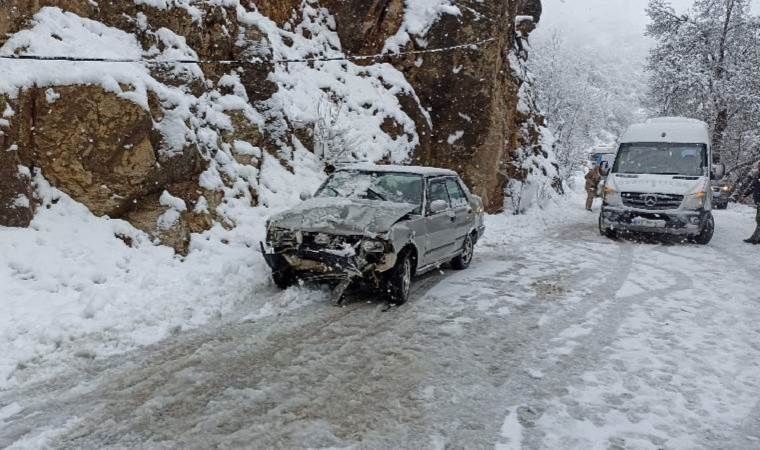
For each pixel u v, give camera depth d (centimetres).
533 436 369
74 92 684
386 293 661
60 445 337
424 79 1502
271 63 1084
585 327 613
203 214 803
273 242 660
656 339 580
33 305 545
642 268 984
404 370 470
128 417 373
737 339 589
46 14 720
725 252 1205
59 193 679
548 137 2386
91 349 478
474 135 1524
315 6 1448
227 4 1035
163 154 760
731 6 2989
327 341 530
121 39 823
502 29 1570
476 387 442
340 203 696
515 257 1065
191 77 884
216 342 516
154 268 685
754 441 374
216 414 379
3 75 638
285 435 355
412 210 712
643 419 399
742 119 3073
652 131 1441
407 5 1521
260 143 1013
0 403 388
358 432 363
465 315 641
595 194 2194
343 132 1162
